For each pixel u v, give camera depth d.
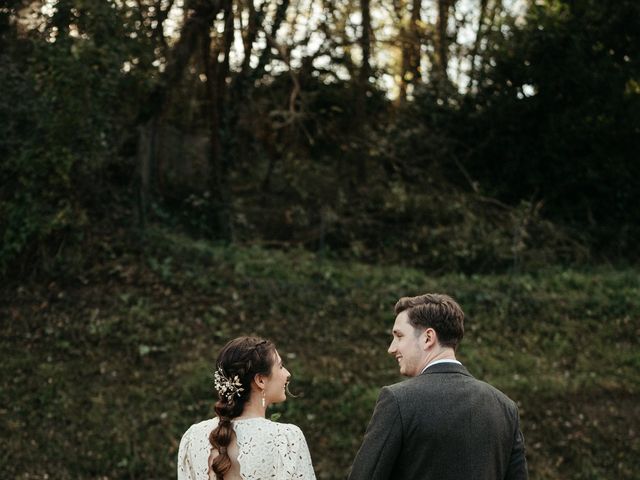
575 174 13.73
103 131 10.19
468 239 12.28
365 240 12.52
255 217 12.62
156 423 7.85
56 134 9.60
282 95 13.62
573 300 11.05
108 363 8.54
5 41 10.05
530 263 12.30
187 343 8.98
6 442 7.39
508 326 10.39
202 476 2.78
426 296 2.99
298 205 12.63
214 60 12.09
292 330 9.55
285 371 2.94
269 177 13.17
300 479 2.79
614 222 13.95
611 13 13.55
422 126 13.70
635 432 8.56
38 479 7.06
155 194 11.91
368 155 13.58
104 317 9.13
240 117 13.20
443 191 13.49
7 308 9.15
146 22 10.96
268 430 2.79
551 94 13.64
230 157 12.66
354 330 9.75
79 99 9.61
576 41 13.35
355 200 13.06
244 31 12.25
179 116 12.76
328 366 8.98
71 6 9.55
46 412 7.80
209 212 12.09
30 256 9.69
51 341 8.76
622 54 13.90
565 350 9.98
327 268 11.03
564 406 8.81
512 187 13.96
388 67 14.00
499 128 13.82
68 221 9.81
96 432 7.62
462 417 2.76
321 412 8.27
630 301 11.09
